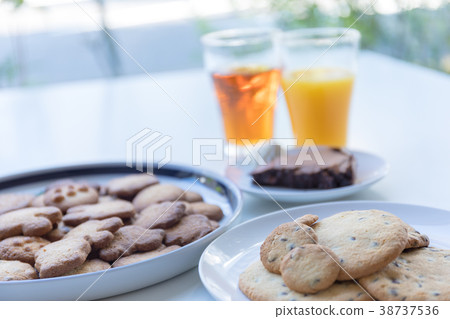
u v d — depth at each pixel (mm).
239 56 729
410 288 475
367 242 496
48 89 1287
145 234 565
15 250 558
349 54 743
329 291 481
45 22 1439
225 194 666
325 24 1314
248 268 521
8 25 1430
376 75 1130
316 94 745
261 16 1376
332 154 693
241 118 726
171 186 671
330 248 500
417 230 564
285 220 584
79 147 924
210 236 547
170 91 1084
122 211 606
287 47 746
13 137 1001
